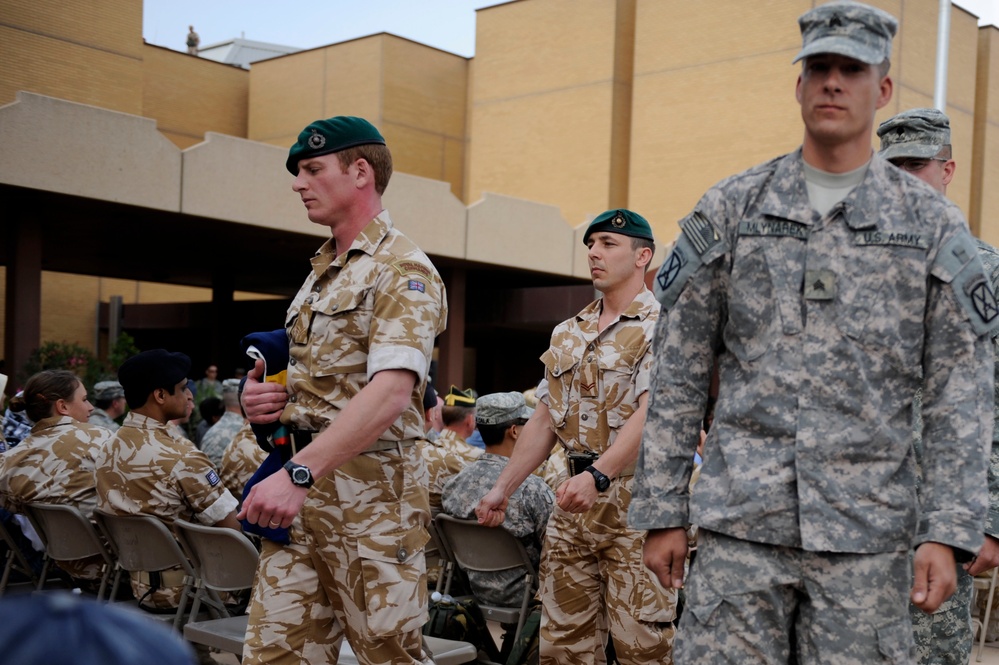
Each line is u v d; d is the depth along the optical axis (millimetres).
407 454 2830
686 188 23141
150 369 4273
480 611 4531
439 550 4840
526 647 4309
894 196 2096
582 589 3615
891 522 2047
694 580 2160
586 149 24781
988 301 2062
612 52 24453
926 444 2082
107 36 22281
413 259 2805
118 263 19578
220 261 18984
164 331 25125
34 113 11648
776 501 2053
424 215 15875
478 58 27000
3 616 625
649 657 3479
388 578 2736
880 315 2055
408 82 27578
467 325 19078
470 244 16531
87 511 4797
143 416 4344
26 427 6703
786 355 2084
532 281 19703
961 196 24406
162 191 12914
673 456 2225
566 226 18062
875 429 2049
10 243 12859
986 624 5422
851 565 2031
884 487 2057
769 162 2205
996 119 25281
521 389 26203
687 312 2213
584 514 3518
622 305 3607
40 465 4777
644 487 2234
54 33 21516
